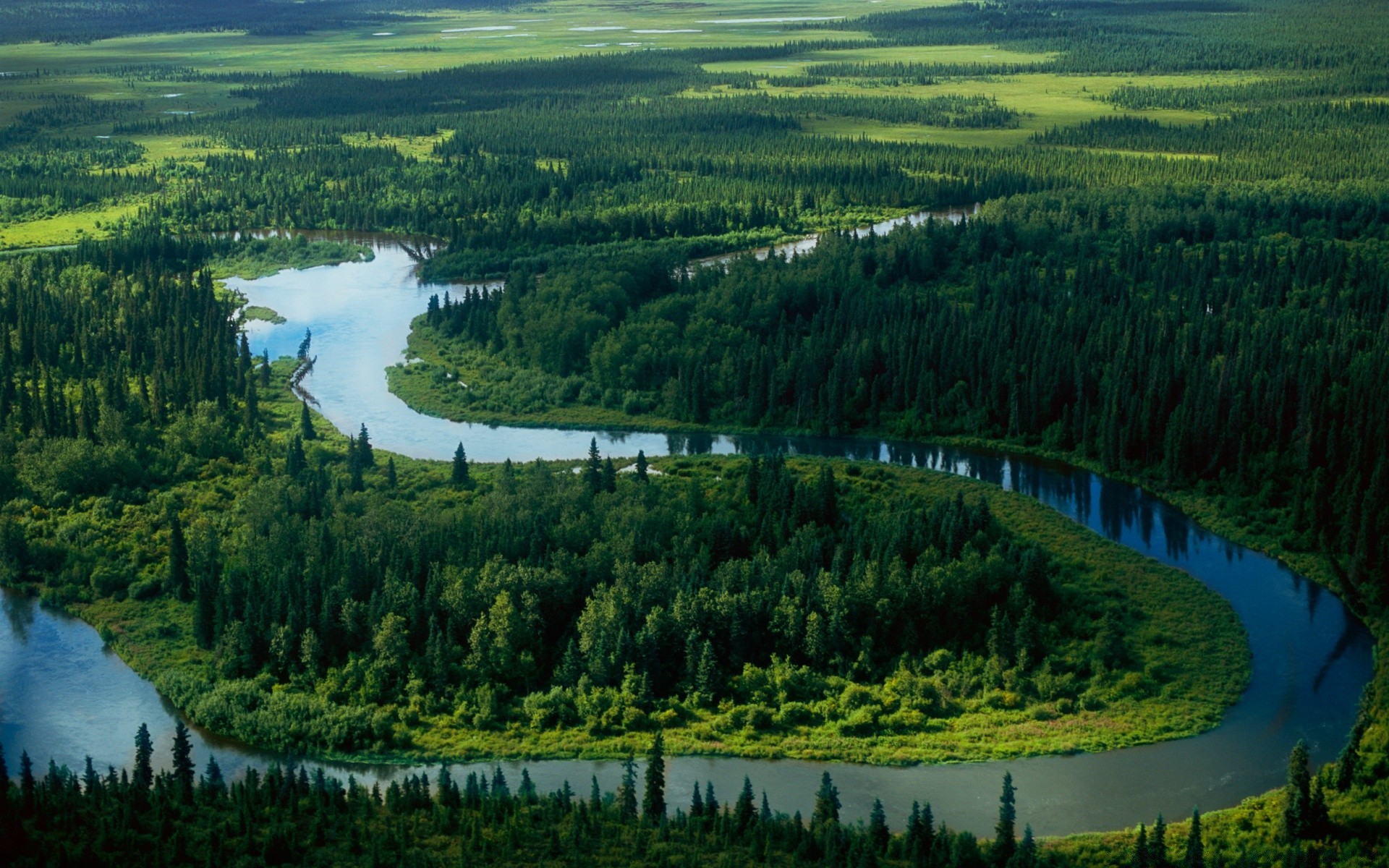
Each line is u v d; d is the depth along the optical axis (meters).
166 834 138.62
